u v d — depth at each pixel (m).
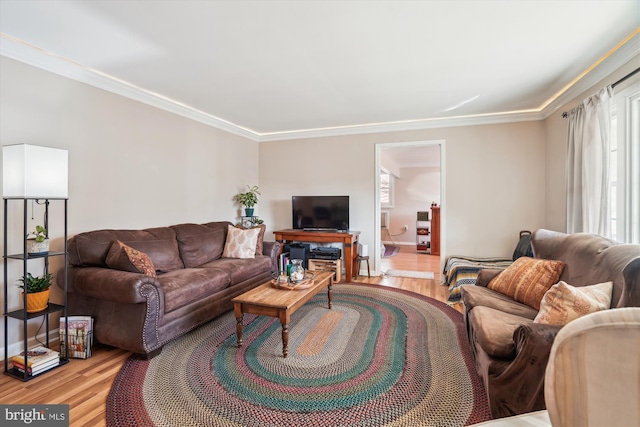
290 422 1.62
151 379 2.01
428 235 7.91
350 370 2.12
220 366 2.17
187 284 2.64
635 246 1.63
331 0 1.87
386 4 1.91
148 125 3.50
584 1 1.89
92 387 1.92
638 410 0.47
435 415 1.67
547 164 4.05
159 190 3.64
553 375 0.54
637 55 2.32
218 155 4.62
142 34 2.23
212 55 2.56
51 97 2.60
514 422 0.63
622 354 0.48
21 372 2.04
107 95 3.06
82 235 2.68
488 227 4.40
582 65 2.76
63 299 2.67
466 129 4.46
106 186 3.05
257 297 2.47
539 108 4.04
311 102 3.77
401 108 4.01
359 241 5.06
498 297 2.31
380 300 3.68
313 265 4.91
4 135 2.31
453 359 2.26
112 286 2.23
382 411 1.70
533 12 1.99
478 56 2.59
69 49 2.45
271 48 2.45
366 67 2.80
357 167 5.03
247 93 3.46
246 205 4.97
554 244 2.38
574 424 0.52
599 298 1.48
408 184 9.08
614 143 2.63
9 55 2.32
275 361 2.24
